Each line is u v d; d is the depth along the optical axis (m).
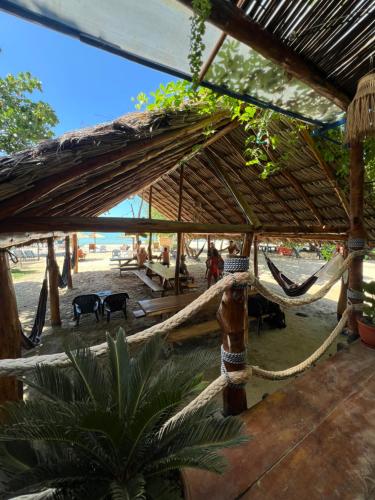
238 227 3.09
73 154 1.30
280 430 1.26
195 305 1.19
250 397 2.59
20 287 7.56
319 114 2.17
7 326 1.70
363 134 1.39
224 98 2.08
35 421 0.69
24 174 1.22
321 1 1.02
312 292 6.80
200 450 0.73
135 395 0.86
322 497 0.94
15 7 0.91
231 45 1.29
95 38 1.12
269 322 4.50
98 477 0.73
